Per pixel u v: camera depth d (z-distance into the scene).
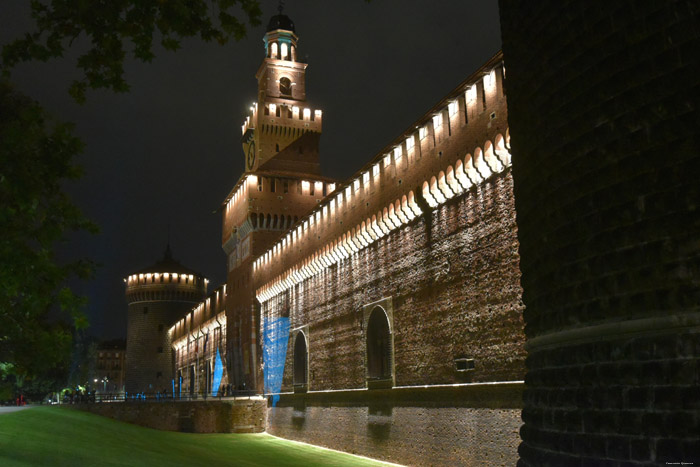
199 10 10.39
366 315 39.66
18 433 29.31
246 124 73.69
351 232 41.91
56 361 11.16
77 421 42.16
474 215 29.36
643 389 10.27
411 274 34.66
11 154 9.62
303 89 72.88
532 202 13.59
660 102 10.61
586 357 11.44
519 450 13.75
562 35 12.66
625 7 11.29
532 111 13.66
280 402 54.16
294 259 52.69
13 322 10.71
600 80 11.66
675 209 10.25
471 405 28.25
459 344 29.64
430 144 33.12
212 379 78.19
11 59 9.81
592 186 11.66
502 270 26.98
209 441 49.62
